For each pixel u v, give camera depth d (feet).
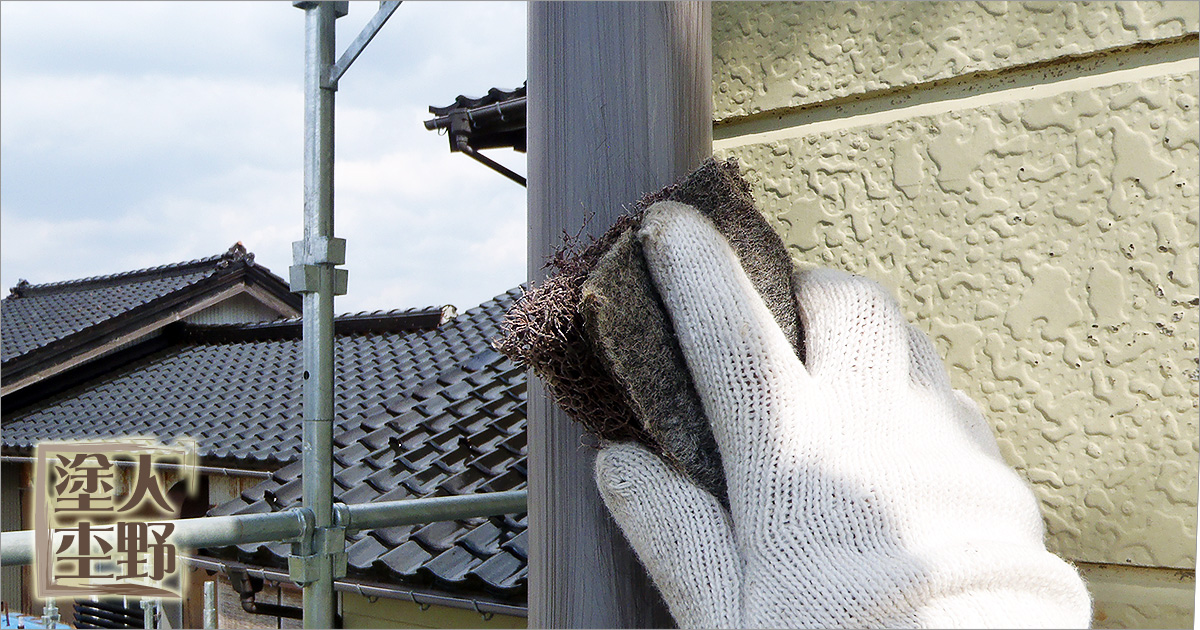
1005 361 2.41
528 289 2.42
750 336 2.09
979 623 1.76
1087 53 2.30
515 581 7.79
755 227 2.34
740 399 2.08
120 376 26.35
